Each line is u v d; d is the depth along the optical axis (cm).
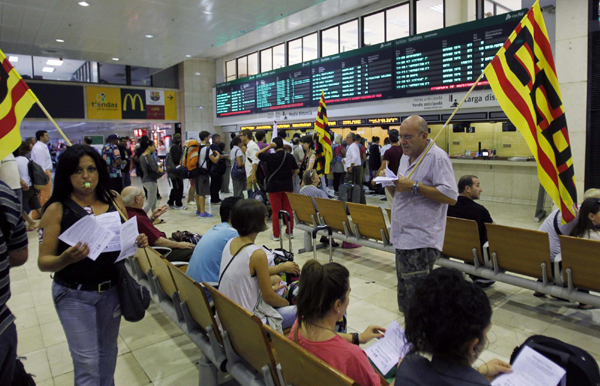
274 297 239
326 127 696
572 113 600
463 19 931
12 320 160
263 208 243
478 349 120
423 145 292
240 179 867
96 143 1856
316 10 1145
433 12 979
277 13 927
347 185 624
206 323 237
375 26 1116
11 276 494
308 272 169
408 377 124
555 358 161
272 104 1380
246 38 1433
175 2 845
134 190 352
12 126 227
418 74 924
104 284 202
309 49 1310
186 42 1182
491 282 420
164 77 1762
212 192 978
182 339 328
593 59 575
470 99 839
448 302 117
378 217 445
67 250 178
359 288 418
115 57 1393
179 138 954
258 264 232
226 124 1648
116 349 218
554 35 683
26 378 176
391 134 664
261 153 598
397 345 193
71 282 197
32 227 732
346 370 157
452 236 387
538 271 329
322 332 167
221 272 241
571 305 367
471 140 993
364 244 475
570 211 298
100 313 209
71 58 1416
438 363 121
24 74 1728
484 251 365
